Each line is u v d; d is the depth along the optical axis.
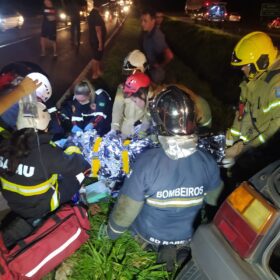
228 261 1.71
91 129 3.60
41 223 2.64
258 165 3.00
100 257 2.73
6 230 2.63
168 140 2.11
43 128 2.57
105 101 4.25
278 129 2.82
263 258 1.64
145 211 2.46
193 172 2.25
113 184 3.28
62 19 19.27
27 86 2.20
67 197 2.92
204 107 3.13
